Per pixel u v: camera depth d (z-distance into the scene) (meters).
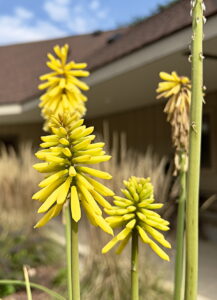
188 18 4.48
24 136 13.20
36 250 5.29
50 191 1.15
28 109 9.52
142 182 1.39
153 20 6.42
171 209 4.24
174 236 5.35
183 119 2.12
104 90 7.30
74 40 14.89
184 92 2.19
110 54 6.78
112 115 11.05
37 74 13.27
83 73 2.50
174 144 2.11
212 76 6.16
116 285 3.72
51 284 4.49
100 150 1.13
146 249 3.87
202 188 7.85
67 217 1.68
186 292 1.23
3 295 4.36
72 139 1.12
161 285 3.84
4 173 6.55
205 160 7.81
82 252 4.30
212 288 4.41
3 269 4.60
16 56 15.74
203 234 6.96
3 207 6.46
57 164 1.13
